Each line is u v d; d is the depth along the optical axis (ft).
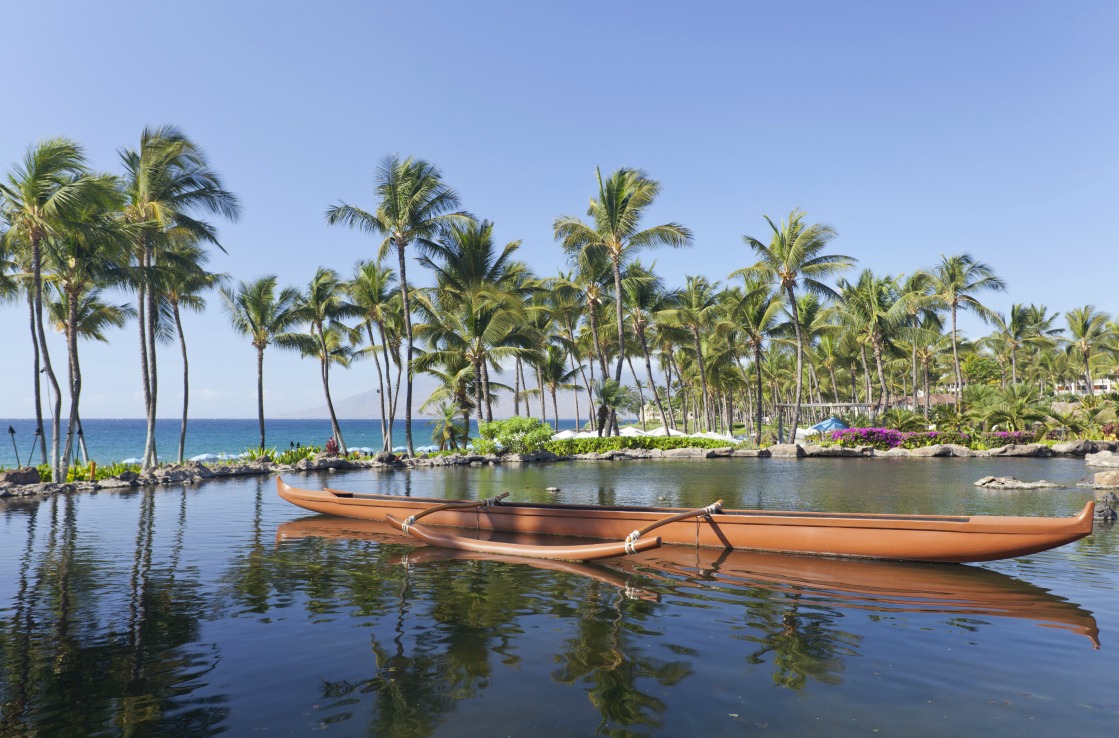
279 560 30.94
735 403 284.20
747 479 70.33
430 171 101.04
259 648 18.39
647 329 147.54
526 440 107.86
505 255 113.29
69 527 40.78
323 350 124.16
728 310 144.87
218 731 13.43
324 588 25.36
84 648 18.53
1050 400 161.99
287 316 115.24
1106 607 22.34
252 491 62.34
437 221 101.71
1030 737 12.90
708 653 17.81
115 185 68.39
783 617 21.29
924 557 28.71
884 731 13.15
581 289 127.03
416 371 109.60
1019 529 26.48
